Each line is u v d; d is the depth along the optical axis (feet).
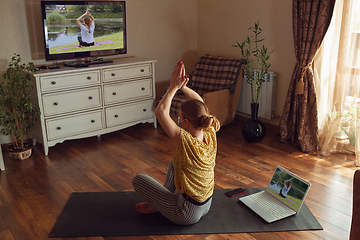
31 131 12.76
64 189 9.45
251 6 14.24
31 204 8.68
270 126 14.49
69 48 12.53
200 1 16.39
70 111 12.18
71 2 12.12
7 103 11.28
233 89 14.02
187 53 17.02
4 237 7.35
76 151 12.13
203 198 7.04
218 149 12.16
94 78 12.44
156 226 7.64
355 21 10.81
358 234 5.40
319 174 10.14
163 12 15.69
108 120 13.21
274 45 13.75
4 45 12.16
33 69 11.46
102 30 13.15
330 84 11.69
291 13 12.85
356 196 5.52
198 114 6.40
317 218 7.95
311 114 11.84
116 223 7.77
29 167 10.86
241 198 8.64
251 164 10.89
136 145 12.66
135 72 13.50
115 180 9.93
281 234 7.35
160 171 10.49
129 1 14.53
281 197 8.45
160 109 6.29
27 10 12.39
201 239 7.20
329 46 11.55
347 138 11.82
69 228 7.60
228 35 15.49
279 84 13.93
